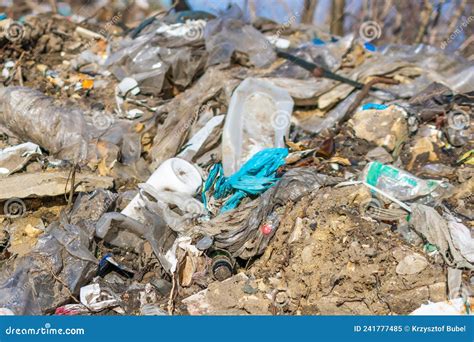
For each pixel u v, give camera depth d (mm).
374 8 10914
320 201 4270
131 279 4254
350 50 6379
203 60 6184
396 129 5316
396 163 5223
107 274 4266
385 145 5250
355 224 4078
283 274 4023
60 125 5180
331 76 5945
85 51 6828
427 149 5258
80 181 4695
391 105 5484
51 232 4234
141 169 5215
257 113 5238
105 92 6219
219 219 4367
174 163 4719
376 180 4578
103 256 4285
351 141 5344
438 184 4586
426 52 6355
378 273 3859
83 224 4340
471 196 4559
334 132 5508
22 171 4836
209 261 4188
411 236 4148
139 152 5340
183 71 6156
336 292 3861
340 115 5746
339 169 4965
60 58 6828
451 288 3775
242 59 6262
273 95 5359
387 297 3803
